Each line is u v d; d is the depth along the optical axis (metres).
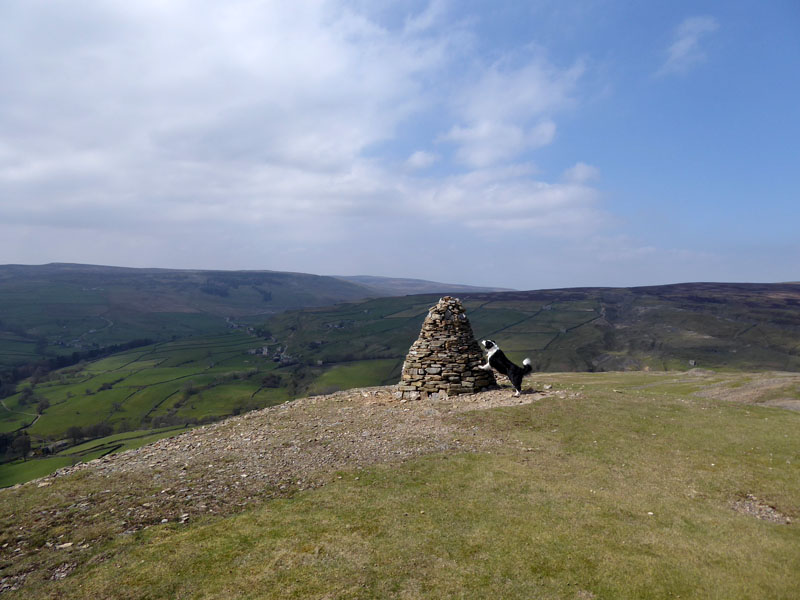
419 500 9.87
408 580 7.07
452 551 7.87
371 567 7.38
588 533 8.54
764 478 11.54
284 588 6.87
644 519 9.20
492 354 18.77
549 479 11.11
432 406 17.44
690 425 15.34
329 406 18.56
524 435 14.39
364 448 13.45
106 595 6.78
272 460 12.65
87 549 8.08
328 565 7.43
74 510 9.64
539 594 6.80
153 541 8.30
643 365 93.25
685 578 7.27
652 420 15.82
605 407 17.00
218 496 10.27
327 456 12.87
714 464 12.37
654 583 7.13
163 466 12.42
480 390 19.31
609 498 10.13
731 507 10.17
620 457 12.77
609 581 7.14
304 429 15.49
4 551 8.13
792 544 8.43
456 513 9.26
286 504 9.77
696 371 52.97
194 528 8.79
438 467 11.84
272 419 17.03
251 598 6.66
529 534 8.46
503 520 8.97
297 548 7.94
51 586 7.04
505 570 7.35
